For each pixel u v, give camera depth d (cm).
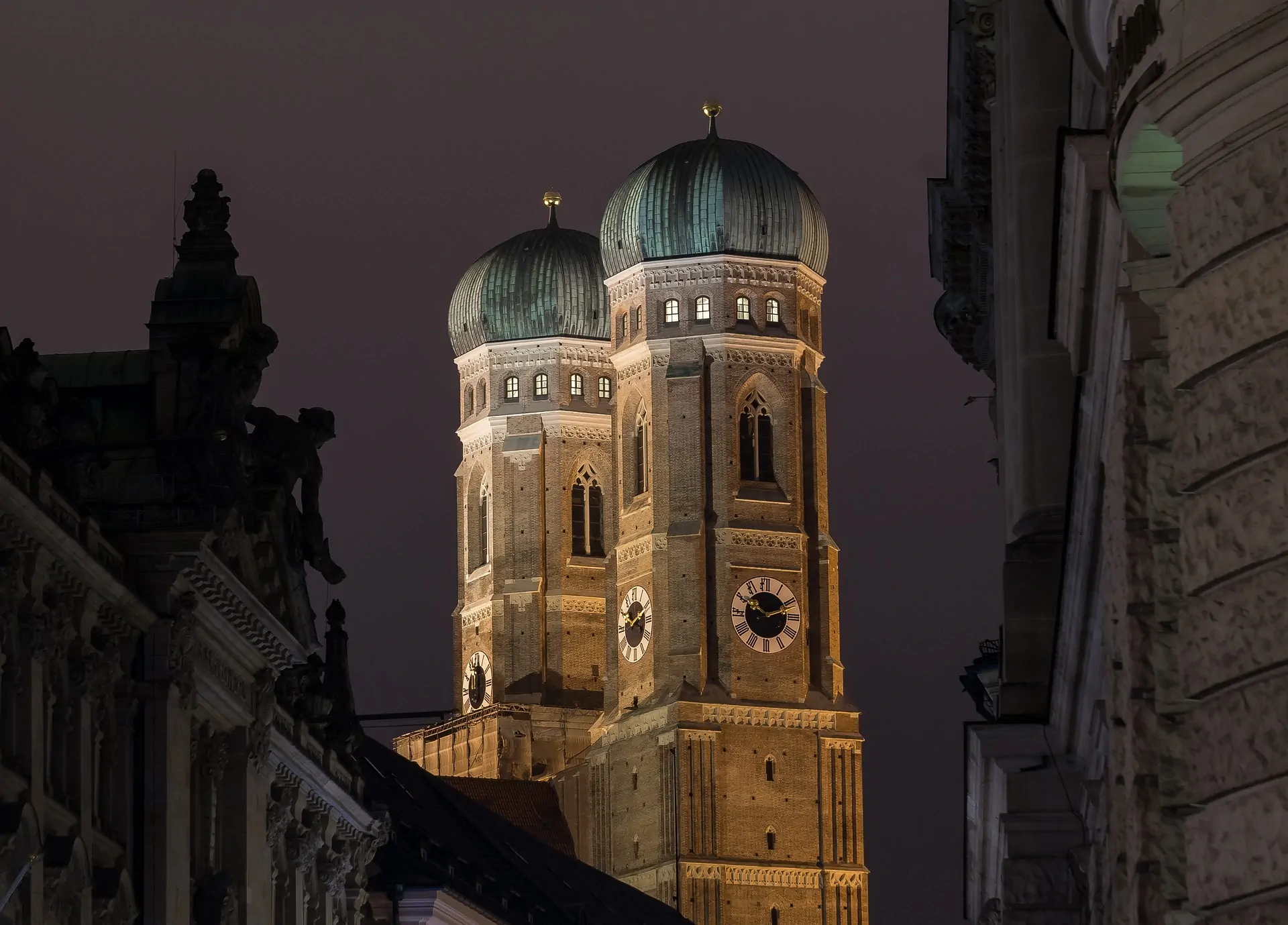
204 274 14612
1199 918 4475
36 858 11356
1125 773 5156
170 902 13012
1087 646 7394
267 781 15062
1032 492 9388
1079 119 6969
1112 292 5575
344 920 17750
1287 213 4294
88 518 12388
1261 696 4294
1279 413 4284
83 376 14250
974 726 9169
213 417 13975
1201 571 4428
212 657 14012
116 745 12862
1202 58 4409
